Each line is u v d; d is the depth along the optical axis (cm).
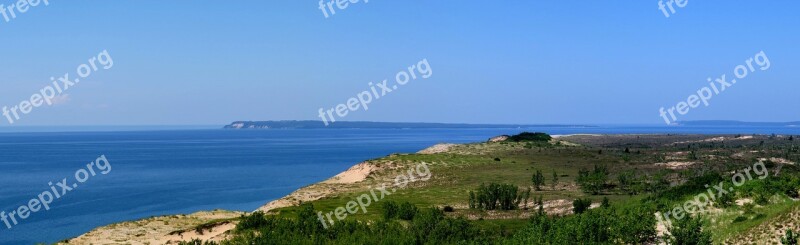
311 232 4841
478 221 5772
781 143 17650
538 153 13912
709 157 11962
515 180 9419
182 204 10369
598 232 3800
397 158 12006
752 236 3534
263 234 4703
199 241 4862
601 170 9094
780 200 4431
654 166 10756
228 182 13750
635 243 3719
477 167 11219
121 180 14225
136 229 6100
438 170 10812
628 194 7431
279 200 9088
